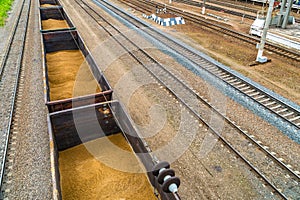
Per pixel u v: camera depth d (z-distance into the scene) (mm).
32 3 27422
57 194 4020
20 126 7559
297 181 5820
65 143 6602
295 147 6805
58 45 13117
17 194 5426
